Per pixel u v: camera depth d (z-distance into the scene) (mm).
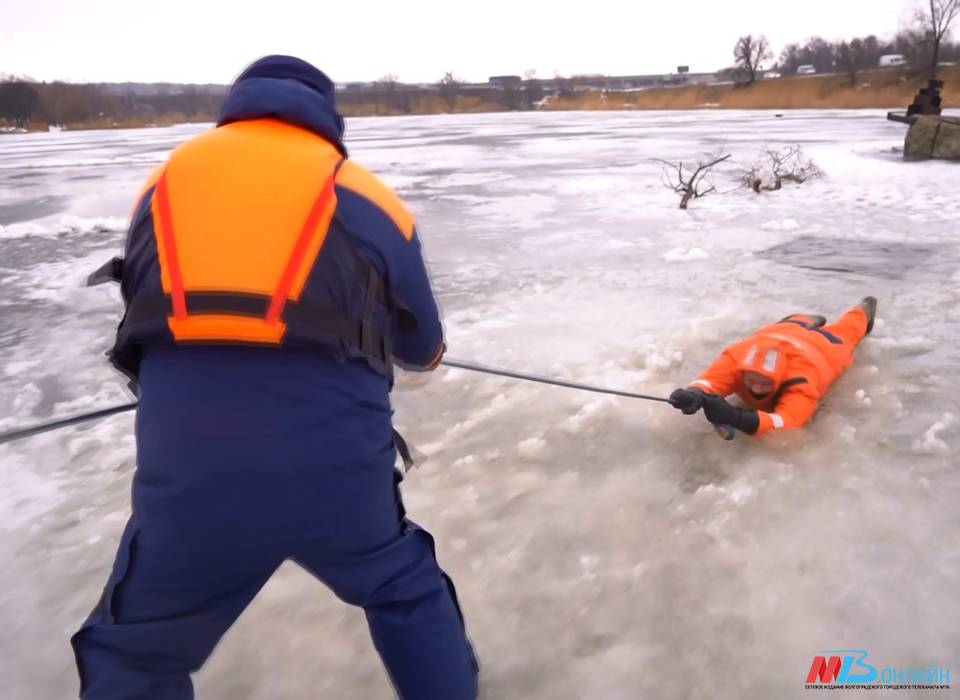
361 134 36344
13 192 16438
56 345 5848
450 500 3373
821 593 2629
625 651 2447
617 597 2689
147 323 1627
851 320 4637
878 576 2693
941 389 4195
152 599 1685
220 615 1747
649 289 6609
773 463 3486
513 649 2486
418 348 2020
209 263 1621
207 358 1624
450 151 23266
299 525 1669
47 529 3355
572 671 2389
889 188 11969
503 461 3697
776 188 12328
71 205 13875
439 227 10195
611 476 3498
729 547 2912
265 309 1596
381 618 1911
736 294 6301
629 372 4699
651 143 23328
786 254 7711
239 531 1631
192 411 1608
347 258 1699
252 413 1611
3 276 8180
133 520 1702
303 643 2582
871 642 2412
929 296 5949
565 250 8383
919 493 3186
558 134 30547
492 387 4594
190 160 1771
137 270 1719
